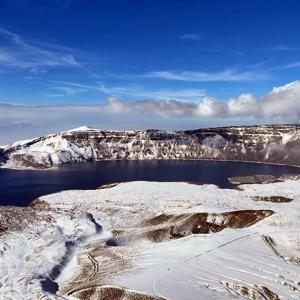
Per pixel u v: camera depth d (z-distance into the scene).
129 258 99.06
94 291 79.62
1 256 107.12
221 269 86.62
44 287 86.38
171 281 80.12
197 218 139.00
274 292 77.12
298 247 101.44
